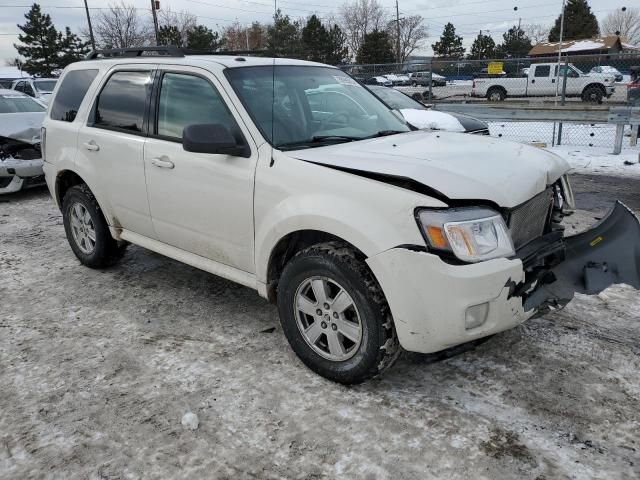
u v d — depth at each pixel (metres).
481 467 2.54
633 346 3.55
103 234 4.83
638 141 13.04
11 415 3.01
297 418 2.92
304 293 3.24
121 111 4.39
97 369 3.45
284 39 12.34
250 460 2.63
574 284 3.25
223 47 55.34
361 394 3.11
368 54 61.12
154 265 5.23
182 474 2.56
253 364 3.45
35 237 6.38
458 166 3.01
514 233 3.03
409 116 9.49
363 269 2.89
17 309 4.36
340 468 2.56
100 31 61.44
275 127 3.47
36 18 56.25
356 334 3.01
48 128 5.13
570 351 3.51
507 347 3.57
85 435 2.84
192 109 3.81
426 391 3.13
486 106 12.59
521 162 3.28
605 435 2.73
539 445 2.68
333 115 3.91
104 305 4.39
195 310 4.25
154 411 3.02
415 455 2.63
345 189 2.93
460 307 2.67
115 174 4.37
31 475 2.57
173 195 3.89
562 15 40.78
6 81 21.77
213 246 3.77
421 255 2.65
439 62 15.24
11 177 8.12
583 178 9.03
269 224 3.23
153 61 4.20
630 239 3.37
